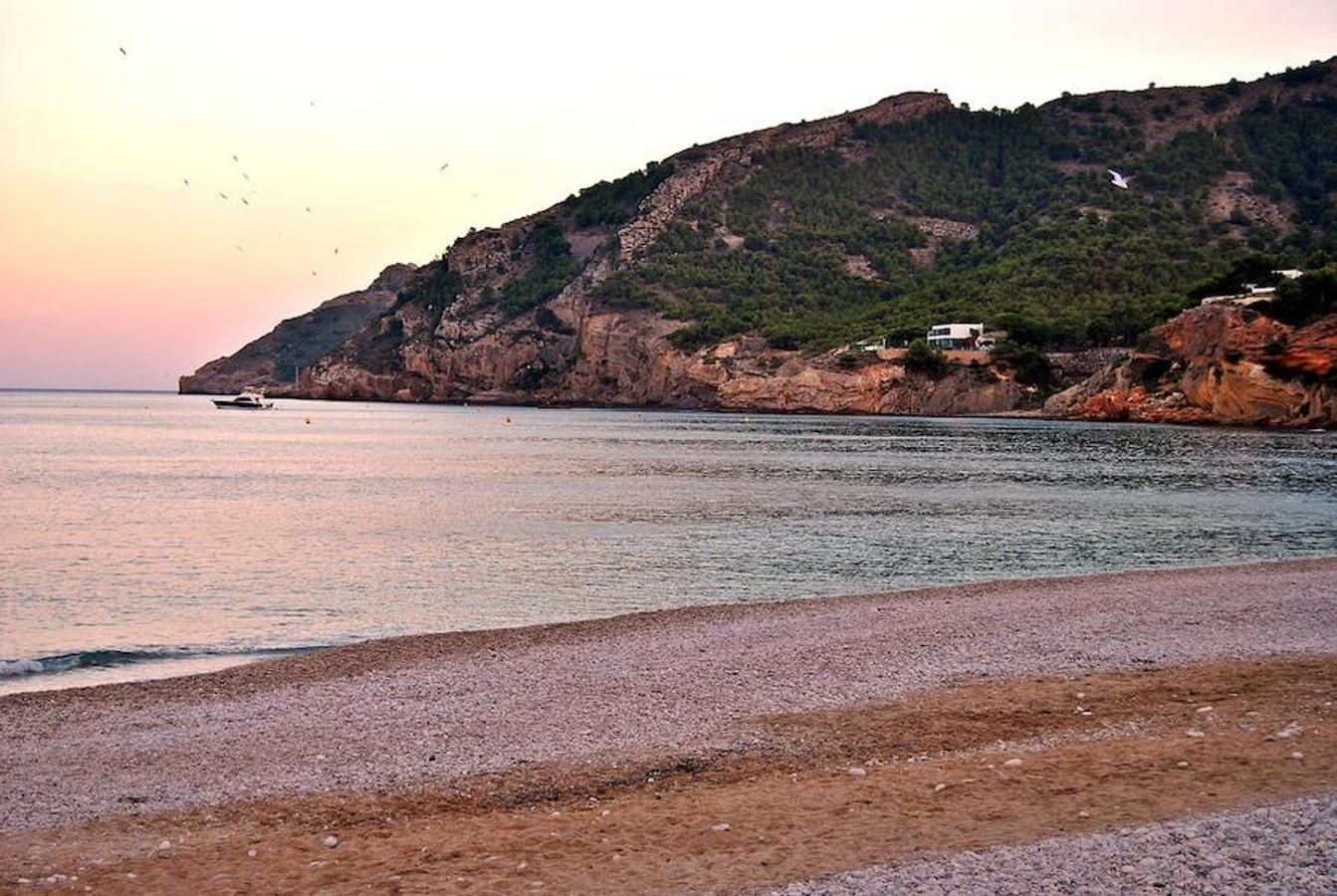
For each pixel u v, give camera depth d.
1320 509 61.75
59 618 33.22
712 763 16.30
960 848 11.96
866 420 197.62
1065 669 21.88
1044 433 148.25
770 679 21.77
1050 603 30.41
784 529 53.97
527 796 15.05
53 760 17.31
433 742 17.89
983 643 24.81
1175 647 23.77
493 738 18.03
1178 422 165.00
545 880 11.85
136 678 25.39
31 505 65.81
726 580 39.53
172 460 107.19
